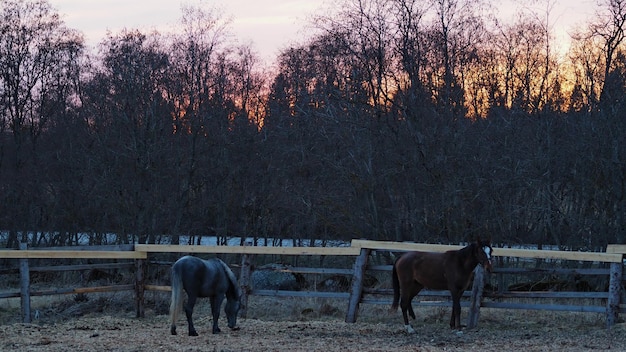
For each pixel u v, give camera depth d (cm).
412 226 2541
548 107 2533
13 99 3859
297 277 2223
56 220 3325
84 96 3603
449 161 2441
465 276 1341
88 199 3170
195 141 3197
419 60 2694
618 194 2156
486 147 2438
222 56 3541
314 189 2748
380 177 2567
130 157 3056
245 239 3181
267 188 3095
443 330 1376
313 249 1551
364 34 2730
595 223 2169
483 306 1413
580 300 1770
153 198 3047
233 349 1139
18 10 3875
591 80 2456
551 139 2377
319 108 2864
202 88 3372
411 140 2572
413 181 2531
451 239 2409
